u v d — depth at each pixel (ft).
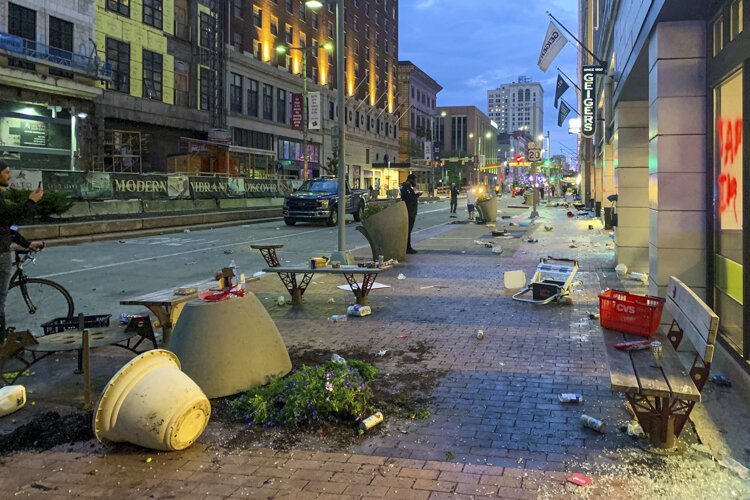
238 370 16.07
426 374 18.25
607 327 16.98
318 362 19.56
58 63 102.63
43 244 24.75
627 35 31.96
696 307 14.61
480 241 56.75
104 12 116.88
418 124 338.13
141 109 126.21
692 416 14.71
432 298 30.37
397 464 12.41
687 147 21.56
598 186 98.78
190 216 82.89
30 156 103.65
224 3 151.64
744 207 16.15
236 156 152.76
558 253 48.96
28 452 13.25
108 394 12.95
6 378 17.92
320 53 208.74
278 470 12.25
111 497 11.28
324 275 38.04
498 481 11.61
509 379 17.69
